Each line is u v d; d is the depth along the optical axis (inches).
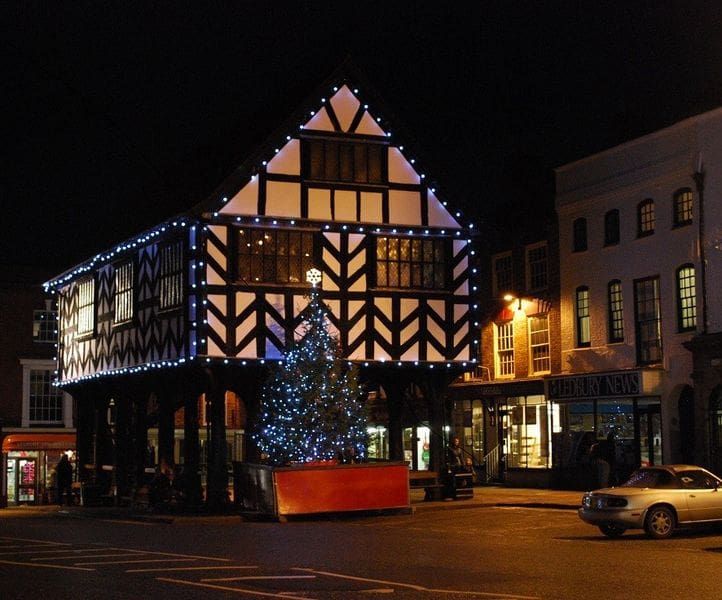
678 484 793.6
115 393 1392.7
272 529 918.4
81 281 1504.7
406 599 461.7
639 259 1272.1
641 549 691.4
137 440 1328.7
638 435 1253.7
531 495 1243.8
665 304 1229.7
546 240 1434.5
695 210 1184.2
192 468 1185.4
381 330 1211.2
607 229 1330.0
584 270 1359.5
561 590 488.7
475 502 1156.5
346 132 1213.1
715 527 812.0
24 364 1846.7
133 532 887.7
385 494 1064.8
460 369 1248.2
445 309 1243.8
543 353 1439.5
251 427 1202.0
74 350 1521.9
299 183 1190.9
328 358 1120.2
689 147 1197.1
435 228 1240.8
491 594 474.9
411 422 1678.2
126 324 1306.6
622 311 1299.2
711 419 1130.0
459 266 1256.8
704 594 472.7
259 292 1165.1
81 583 518.9
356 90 1218.6
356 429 1125.1
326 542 757.9
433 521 995.3
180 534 857.5
